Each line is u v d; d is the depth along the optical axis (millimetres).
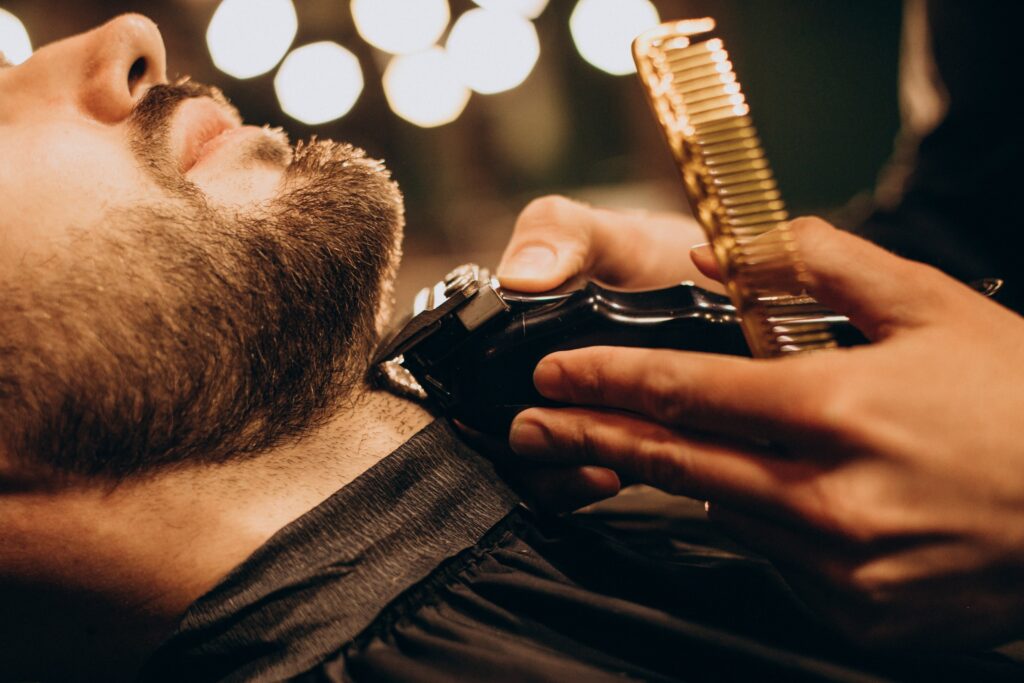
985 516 465
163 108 650
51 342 569
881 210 1367
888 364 477
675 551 752
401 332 623
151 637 628
